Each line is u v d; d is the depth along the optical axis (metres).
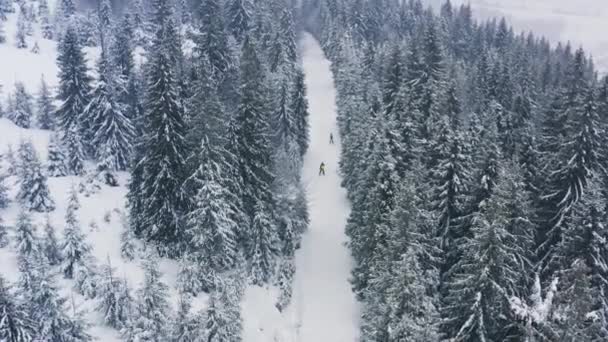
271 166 41.09
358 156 46.28
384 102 53.41
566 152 33.25
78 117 45.00
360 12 110.56
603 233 27.22
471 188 31.53
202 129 31.95
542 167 36.75
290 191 41.75
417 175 31.58
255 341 29.52
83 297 26.86
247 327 30.05
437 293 29.81
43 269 22.69
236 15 78.56
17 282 22.94
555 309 20.52
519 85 66.62
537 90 72.50
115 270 27.55
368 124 47.50
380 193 33.16
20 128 48.31
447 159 32.34
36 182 34.19
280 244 38.88
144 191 32.69
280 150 51.50
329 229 45.09
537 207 34.09
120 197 39.56
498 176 29.83
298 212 41.91
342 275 38.81
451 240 32.03
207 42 51.97
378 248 30.66
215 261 32.03
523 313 21.11
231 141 35.88
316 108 76.94
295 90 59.50
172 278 31.11
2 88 58.59
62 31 83.50
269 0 91.25
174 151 32.41
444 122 36.09
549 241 32.59
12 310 19.84
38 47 75.44
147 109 34.97
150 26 79.19
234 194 35.06
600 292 26.28
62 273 28.08
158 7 75.06
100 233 33.12
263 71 55.50
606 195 32.97
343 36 90.69
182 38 64.06
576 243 27.59
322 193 51.72
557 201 33.31
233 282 32.03
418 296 24.17
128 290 26.52
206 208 31.03
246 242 36.28
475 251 25.41
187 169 32.91
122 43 58.91
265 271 35.75
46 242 28.52
